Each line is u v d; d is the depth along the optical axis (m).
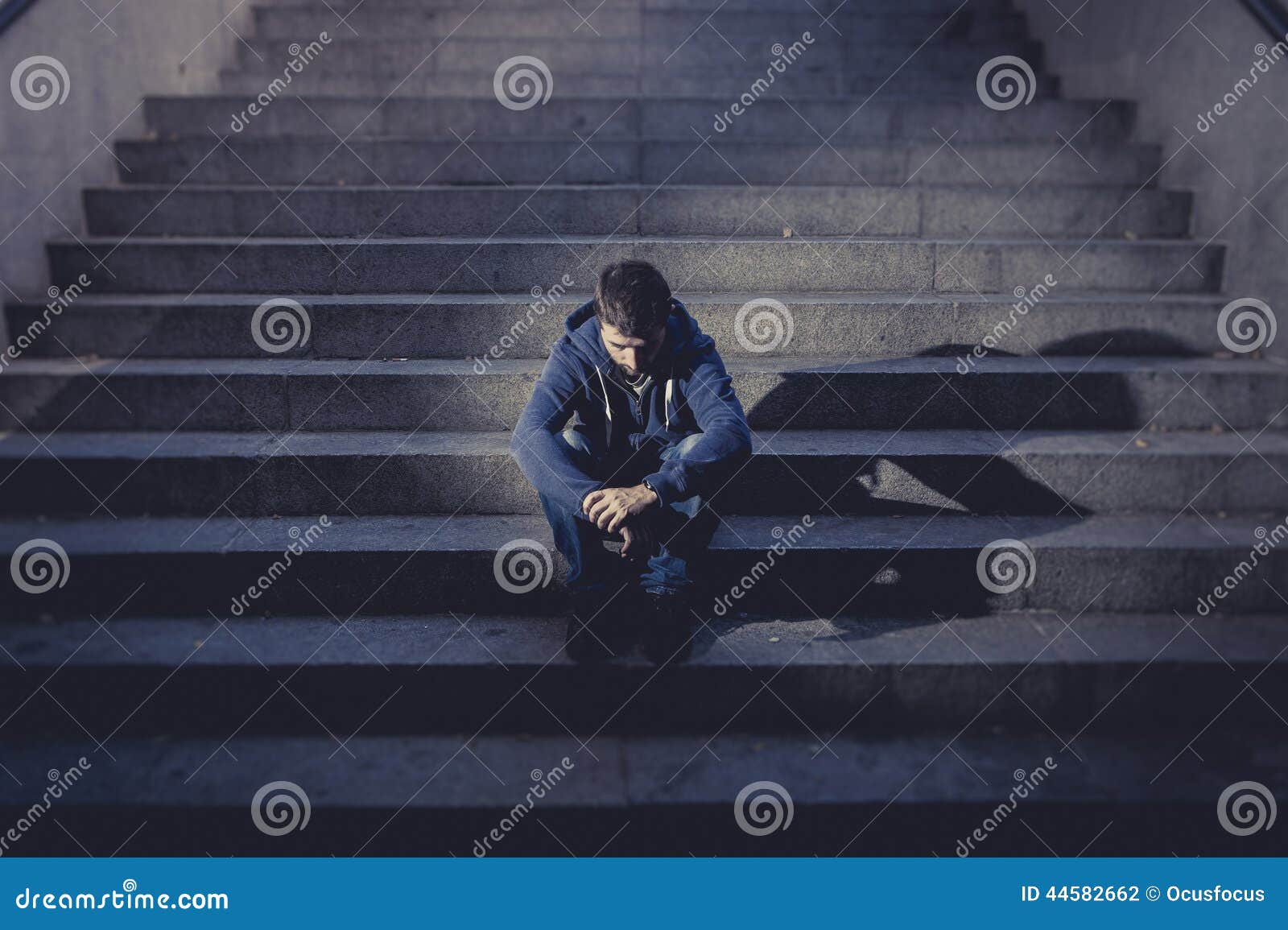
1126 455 3.29
